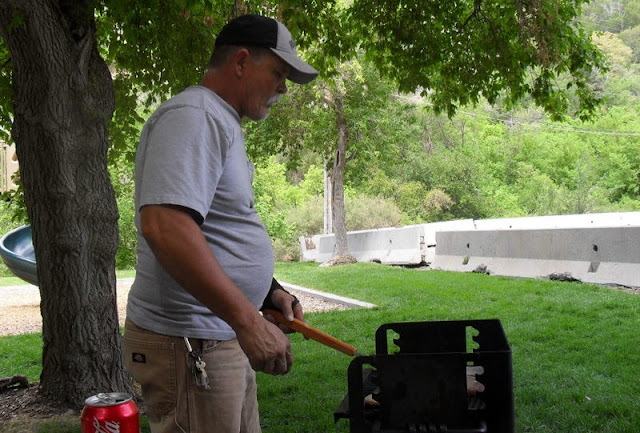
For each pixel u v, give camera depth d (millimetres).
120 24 8164
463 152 56094
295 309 2990
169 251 2361
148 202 2393
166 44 7941
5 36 5727
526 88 10688
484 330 3086
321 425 5500
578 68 10297
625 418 5285
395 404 2572
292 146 21375
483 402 2621
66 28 5828
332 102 21359
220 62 2742
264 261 2744
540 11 8891
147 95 9117
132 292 2773
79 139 5941
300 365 7645
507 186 55531
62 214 5910
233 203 2635
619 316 9219
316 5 9359
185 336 2637
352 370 2596
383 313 10695
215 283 2369
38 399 6152
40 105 5789
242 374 2762
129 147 9117
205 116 2525
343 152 21984
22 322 12188
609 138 56438
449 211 50719
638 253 11508
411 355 2570
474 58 10305
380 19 9875
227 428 2699
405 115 22953
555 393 5961
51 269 6023
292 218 35094
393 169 49656
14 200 8203
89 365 6113
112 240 6219
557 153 57125
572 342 7945
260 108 2775
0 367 8336
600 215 19484
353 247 23422
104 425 2373
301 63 2768
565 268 12766
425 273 15148
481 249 15281
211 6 7082
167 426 2688
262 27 2715
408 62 10289
